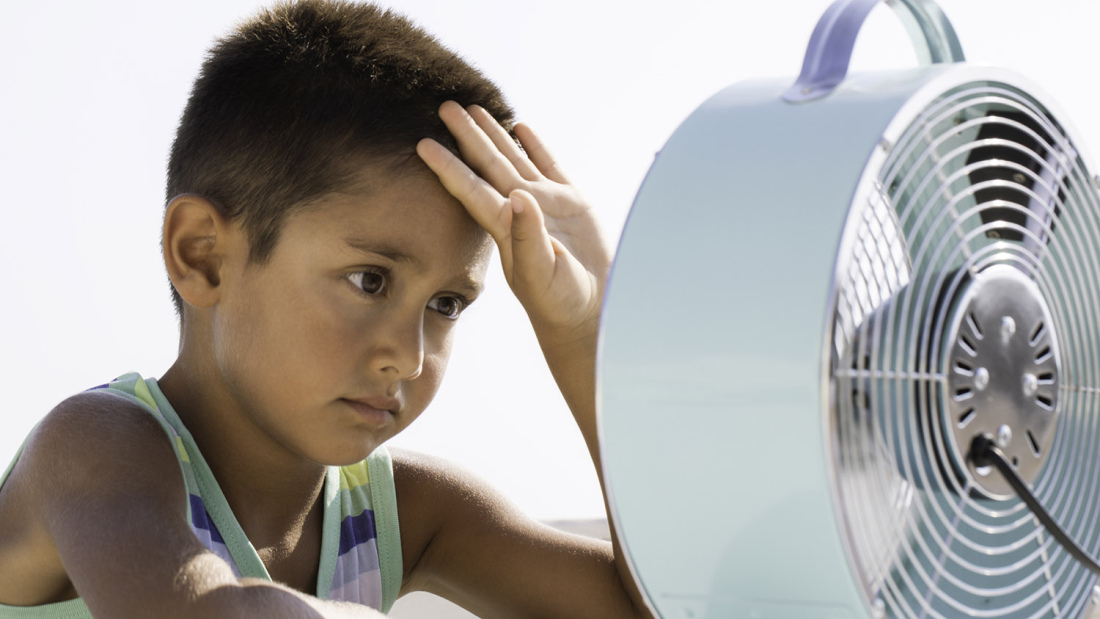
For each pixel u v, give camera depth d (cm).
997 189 98
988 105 96
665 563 91
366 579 137
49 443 105
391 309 111
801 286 81
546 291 120
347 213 108
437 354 118
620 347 89
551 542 147
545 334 125
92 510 95
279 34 118
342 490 138
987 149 97
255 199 111
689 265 87
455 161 111
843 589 82
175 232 114
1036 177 95
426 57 122
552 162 135
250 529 123
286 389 110
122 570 88
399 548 142
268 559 124
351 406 110
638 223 91
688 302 86
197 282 114
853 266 81
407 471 149
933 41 100
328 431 111
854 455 81
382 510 141
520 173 128
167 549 90
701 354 85
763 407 81
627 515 91
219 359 115
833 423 79
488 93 130
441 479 150
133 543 90
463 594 150
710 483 85
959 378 86
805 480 80
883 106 86
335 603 97
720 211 88
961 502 87
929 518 91
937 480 84
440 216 112
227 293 114
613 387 89
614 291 90
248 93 115
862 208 81
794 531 82
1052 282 99
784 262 82
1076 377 102
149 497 97
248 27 124
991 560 97
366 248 108
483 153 118
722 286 85
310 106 111
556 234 129
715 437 84
